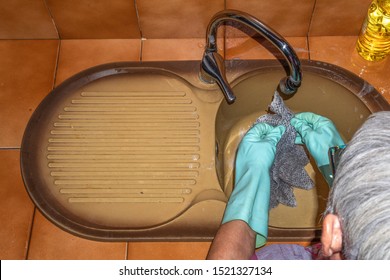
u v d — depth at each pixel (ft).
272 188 3.19
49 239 2.97
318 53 3.45
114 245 2.96
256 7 3.28
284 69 3.34
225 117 3.47
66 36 3.56
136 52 3.53
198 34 3.52
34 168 3.15
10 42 3.57
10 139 3.27
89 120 3.31
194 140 3.25
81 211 3.03
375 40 3.28
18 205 3.07
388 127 1.51
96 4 3.27
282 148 3.19
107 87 3.40
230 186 3.35
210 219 3.00
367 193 1.41
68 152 3.21
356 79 3.31
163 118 3.31
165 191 3.10
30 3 3.27
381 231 1.33
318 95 3.39
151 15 3.35
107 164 3.18
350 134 3.40
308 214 3.26
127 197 3.08
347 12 3.30
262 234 2.61
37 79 3.46
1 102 3.38
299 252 2.70
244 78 3.34
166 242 2.96
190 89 3.37
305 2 3.23
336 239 1.61
